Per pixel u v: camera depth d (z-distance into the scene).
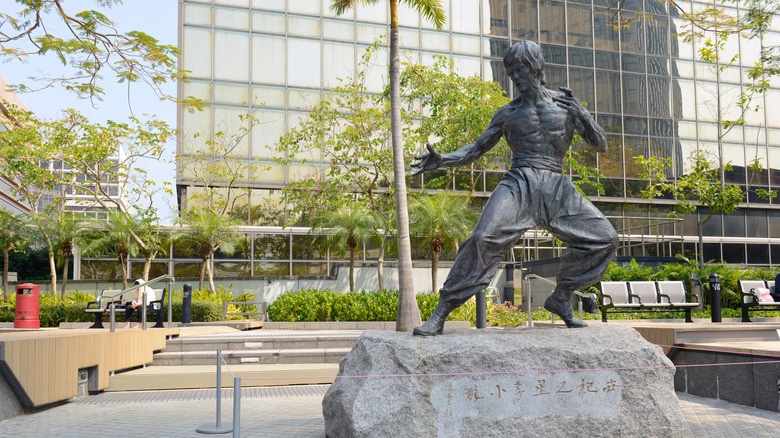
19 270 39.12
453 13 28.80
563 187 6.09
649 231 29.86
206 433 6.48
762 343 9.12
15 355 7.30
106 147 22.59
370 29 27.92
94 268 25.03
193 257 25.53
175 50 7.89
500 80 28.92
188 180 25.02
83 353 9.03
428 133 21.61
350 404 5.10
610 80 30.00
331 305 17.17
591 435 5.41
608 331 5.84
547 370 5.41
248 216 26.03
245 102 26.22
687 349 9.30
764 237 31.44
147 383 10.16
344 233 21.30
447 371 5.21
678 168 30.16
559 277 6.31
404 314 12.95
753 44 31.45
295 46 27.16
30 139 23.09
